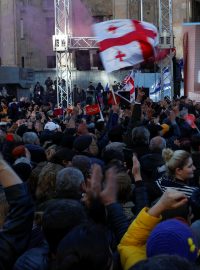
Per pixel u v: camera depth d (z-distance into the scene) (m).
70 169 5.21
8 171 3.66
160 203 3.60
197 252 3.06
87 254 2.88
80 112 20.67
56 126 14.88
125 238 3.68
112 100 18.34
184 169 6.07
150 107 17.25
